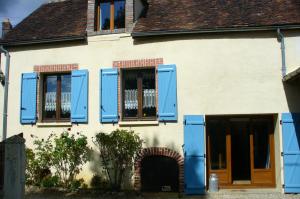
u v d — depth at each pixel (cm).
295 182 1180
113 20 1358
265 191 1208
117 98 1291
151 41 1287
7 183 785
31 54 1398
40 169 1297
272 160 1256
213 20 1277
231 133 1273
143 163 1270
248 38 1239
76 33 1349
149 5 1441
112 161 1249
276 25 1218
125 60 1299
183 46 1262
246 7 1338
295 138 1193
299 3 1323
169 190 1241
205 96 1237
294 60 1222
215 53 1246
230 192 1202
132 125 1272
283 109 1206
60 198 1138
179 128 1240
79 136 1310
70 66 1348
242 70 1230
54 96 1388
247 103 1218
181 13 1353
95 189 1249
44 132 1352
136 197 1158
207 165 1253
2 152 866
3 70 1427
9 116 1396
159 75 1263
